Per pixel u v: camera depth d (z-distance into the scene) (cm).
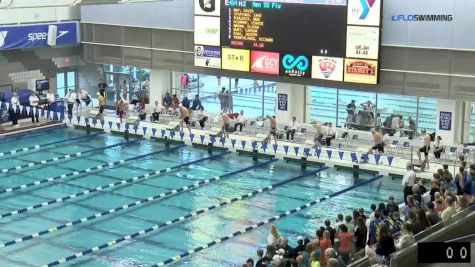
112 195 2366
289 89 3053
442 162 2620
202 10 3091
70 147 2947
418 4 2664
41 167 2661
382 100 2925
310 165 2748
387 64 2772
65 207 2247
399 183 2517
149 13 3269
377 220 1592
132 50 3359
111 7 3366
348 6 2767
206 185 2489
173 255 1895
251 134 3045
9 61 3281
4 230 2047
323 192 2423
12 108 3200
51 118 3253
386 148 2781
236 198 2344
